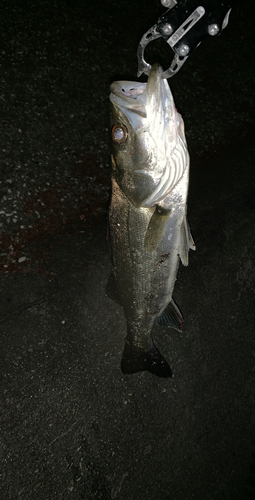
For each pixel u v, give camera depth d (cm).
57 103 84
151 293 56
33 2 91
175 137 46
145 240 52
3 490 61
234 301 81
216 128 97
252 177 91
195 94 99
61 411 66
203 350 78
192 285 79
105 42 95
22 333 67
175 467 71
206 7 37
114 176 50
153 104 45
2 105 80
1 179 74
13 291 68
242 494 74
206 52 105
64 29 92
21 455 63
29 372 66
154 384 73
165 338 75
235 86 104
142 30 100
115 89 46
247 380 79
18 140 78
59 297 70
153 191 49
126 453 69
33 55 86
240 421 77
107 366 70
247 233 84
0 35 85
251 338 81
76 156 82
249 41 111
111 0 99
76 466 65
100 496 65
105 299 73
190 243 54
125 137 46
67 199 77
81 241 75
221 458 75
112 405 69
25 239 72
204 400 76
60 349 68
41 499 62
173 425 73
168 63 100
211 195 86
